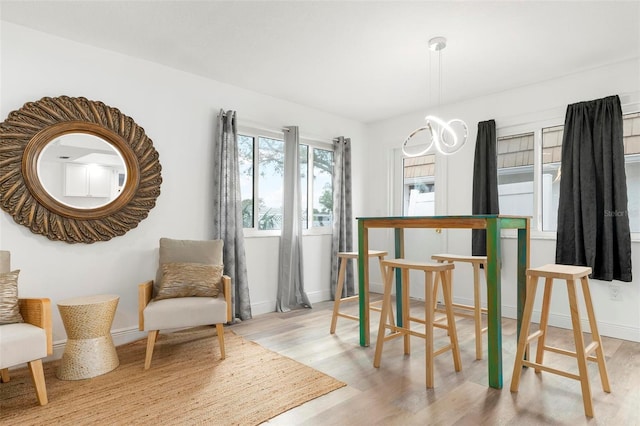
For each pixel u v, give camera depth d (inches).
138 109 127.0
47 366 102.6
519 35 108.7
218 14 99.3
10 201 101.3
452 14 98.2
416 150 187.9
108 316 99.4
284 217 167.3
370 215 207.0
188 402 81.4
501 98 156.7
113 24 104.6
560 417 75.1
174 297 111.4
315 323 144.2
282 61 128.8
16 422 73.5
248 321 147.1
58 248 110.8
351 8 95.9
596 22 101.2
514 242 151.1
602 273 126.6
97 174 116.5
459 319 149.3
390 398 83.0
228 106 150.6
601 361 86.3
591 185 127.9
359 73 138.5
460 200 168.9
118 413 76.8
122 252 123.0
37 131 105.7
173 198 135.2
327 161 193.0
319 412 77.2
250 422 73.4
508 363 103.3
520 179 152.7
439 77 141.7
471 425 72.2
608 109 126.6
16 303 86.0
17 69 104.0
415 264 95.6
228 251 143.9
